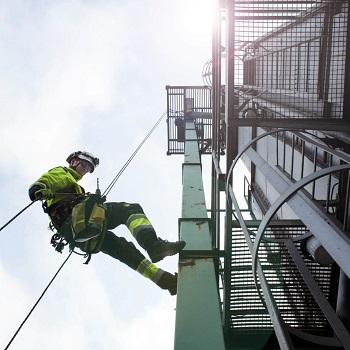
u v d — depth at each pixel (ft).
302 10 17.83
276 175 12.86
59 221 15.21
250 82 24.89
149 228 14.37
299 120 15.29
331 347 15.07
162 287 15.03
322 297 14.29
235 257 18.79
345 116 14.90
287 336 9.36
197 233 19.03
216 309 13.42
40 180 14.64
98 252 14.93
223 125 24.45
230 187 16.78
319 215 9.41
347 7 14.96
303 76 18.84
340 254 8.07
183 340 12.16
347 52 14.64
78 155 17.94
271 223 19.35
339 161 16.40
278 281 18.72
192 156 33.60
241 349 18.88
